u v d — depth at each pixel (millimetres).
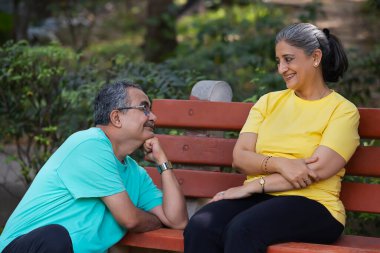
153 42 11367
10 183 6461
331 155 3846
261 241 3672
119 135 4047
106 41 15453
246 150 4078
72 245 3826
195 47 8812
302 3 12555
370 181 5148
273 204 3793
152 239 3965
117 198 3902
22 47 5941
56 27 14703
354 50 7402
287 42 3959
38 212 3914
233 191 3982
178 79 5930
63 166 3945
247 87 7488
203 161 4418
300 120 4004
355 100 6480
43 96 5926
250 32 8719
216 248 3785
